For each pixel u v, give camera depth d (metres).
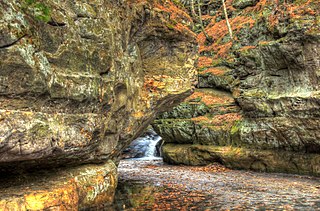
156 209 7.89
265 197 9.38
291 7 14.73
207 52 25.08
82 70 6.00
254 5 25.44
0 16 4.11
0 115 4.17
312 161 12.86
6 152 4.34
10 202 4.53
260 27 18.59
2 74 4.16
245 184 11.70
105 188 7.55
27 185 5.56
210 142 17.58
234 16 26.53
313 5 13.59
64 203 5.47
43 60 4.91
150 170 16.27
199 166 17.45
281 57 14.45
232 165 16.02
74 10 5.93
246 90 16.64
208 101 19.66
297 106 13.24
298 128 13.34
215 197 9.43
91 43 6.32
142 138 25.92
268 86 15.36
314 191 10.14
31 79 4.58
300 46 13.39
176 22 10.94
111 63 7.05
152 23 9.73
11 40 4.23
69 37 5.63
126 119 9.05
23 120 4.54
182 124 19.08
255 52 16.16
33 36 4.72
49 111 5.20
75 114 5.92
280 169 14.09
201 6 30.98
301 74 13.62
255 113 15.59
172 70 11.26
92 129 6.45
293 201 8.79
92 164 7.81
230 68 21.39
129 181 12.59
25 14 4.60
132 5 8.64
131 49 9.30
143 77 10.43
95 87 6.29
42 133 4.90
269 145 14.79
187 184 11.81
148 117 10.77
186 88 11.66
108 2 7.30
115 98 7.89
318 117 12.41
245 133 15.78
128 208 7.89
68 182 6.12
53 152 5.40
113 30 7.43
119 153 10.05
